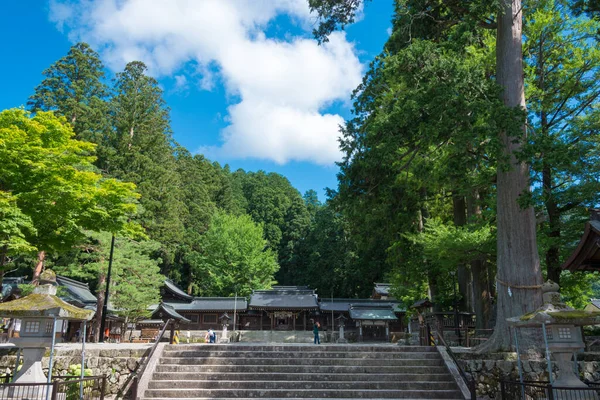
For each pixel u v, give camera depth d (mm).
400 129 12969
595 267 9625
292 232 62750
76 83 38406
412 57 12570
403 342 20047
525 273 11609
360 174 14023
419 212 21891
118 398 9961
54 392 7199
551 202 15477
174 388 10195
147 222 34812
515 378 10289
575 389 6992
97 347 11898
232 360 11453
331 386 10273
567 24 15688
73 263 25062
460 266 20906
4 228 10500
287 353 11844
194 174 53562
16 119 12062
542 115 16797
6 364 10734
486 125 11492
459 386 9969
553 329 8125
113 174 35188
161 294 40656
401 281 22672
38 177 11773
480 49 16656
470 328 17812
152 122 41094
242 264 44875
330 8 13328
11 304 7910
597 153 14344
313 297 41312
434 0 13180
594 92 16031
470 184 15203
